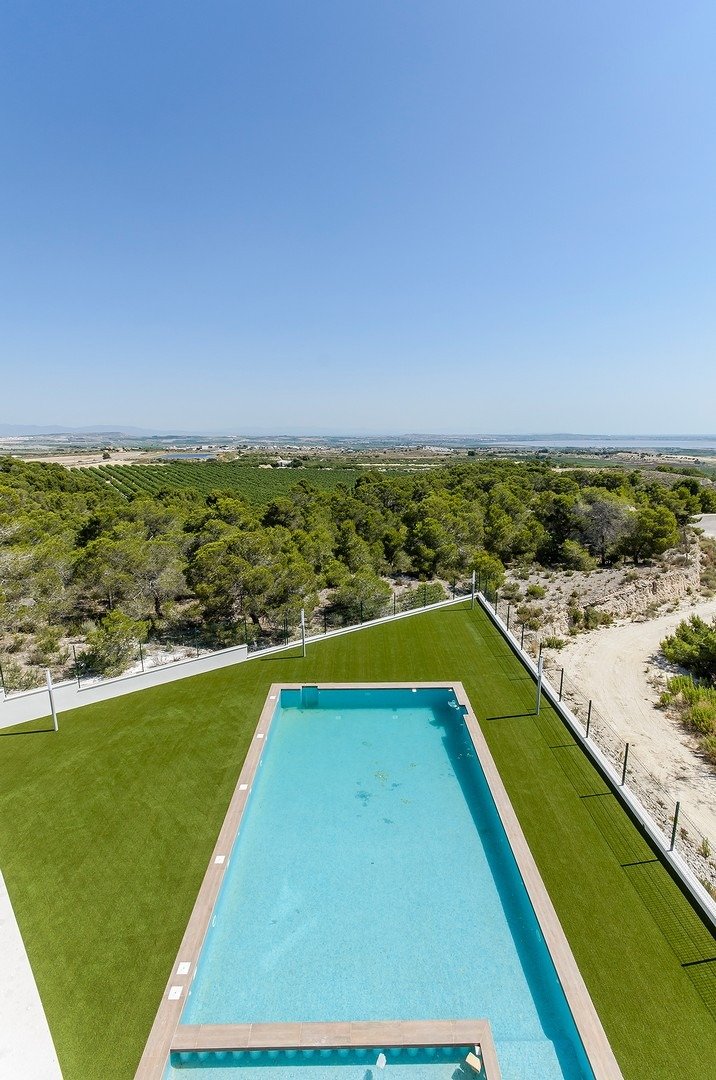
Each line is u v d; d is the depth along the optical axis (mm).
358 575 24375
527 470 67688
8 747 12852
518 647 18312
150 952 7707
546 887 8805
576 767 12109
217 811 10648
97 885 8867
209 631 21641
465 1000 7371
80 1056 6395
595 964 7504
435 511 37656
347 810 11250
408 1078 6418
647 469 92438
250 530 29688
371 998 7387
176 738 13219
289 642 19219
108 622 18344
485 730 13586
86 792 11211
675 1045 6465
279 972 7750
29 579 20609
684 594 32500
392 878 9484
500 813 10570
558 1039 6855
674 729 17672
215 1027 6781
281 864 9773
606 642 25438
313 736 14133
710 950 7742
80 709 14586
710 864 11570
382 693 15805
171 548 23844
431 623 21000
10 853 9594
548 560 37375
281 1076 6449
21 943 7859
